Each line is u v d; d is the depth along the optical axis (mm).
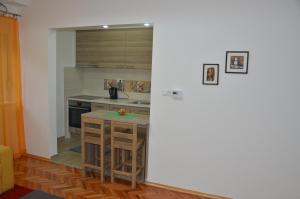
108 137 3436
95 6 3406
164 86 3119
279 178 2754
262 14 2619
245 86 2766
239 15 2701
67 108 5215
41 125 4059
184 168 3143
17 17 3963
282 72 2621
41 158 4102
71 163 3930
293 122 2641
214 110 2922
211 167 3012
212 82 2885
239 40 2732
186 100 3031
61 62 5090
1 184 2885
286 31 2562
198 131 3021
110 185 3262
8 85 3900
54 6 3695
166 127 3168
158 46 3090
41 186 3170
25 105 4152
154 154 3271
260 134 2768
